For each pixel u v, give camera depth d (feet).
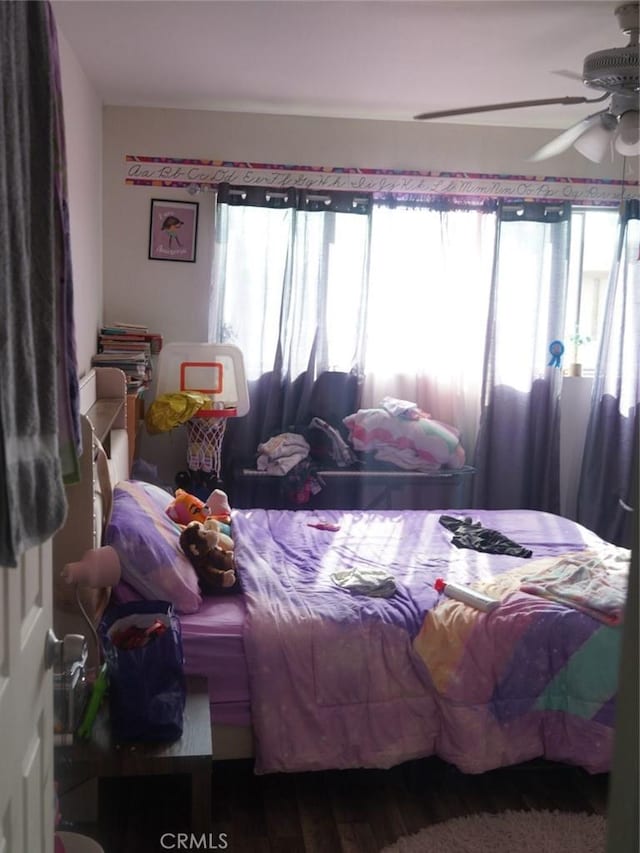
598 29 10.78
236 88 14.11
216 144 15.71
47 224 3.68
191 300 16.06
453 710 8.13
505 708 8.23
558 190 16.51
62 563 7.65
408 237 16.20
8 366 3.07
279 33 11.19
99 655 7.71
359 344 16.12
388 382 16.52
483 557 10.73
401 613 8.61
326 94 14.25
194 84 13.96
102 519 8.64
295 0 10.03
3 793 3.68
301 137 15.84
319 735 8.09
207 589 9.18
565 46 11.44
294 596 8.89
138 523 8.71
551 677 8.32
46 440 3.61
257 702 8.04
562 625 8.38
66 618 7.69
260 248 15.74
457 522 12.23
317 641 8.22
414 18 10.49
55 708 6.44
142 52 12.19
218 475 15.31
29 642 4.24
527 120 15.80
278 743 8.00
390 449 15.31
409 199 16.06
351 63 12.43
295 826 8.00
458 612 8.55
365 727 8.17
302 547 10.82
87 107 13.53
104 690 7.23
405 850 7.59
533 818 8.15
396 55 11.96
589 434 16.62
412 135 16.07
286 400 16.08
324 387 16.11
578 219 16.75
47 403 3.63
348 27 10.88
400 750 8.16
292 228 15.65
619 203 16.58
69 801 7.09
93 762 6.79
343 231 15.94
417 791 8.62
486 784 8.79
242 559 9.94
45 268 3.66
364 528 11.94
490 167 16.30
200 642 8.15
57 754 6.72
